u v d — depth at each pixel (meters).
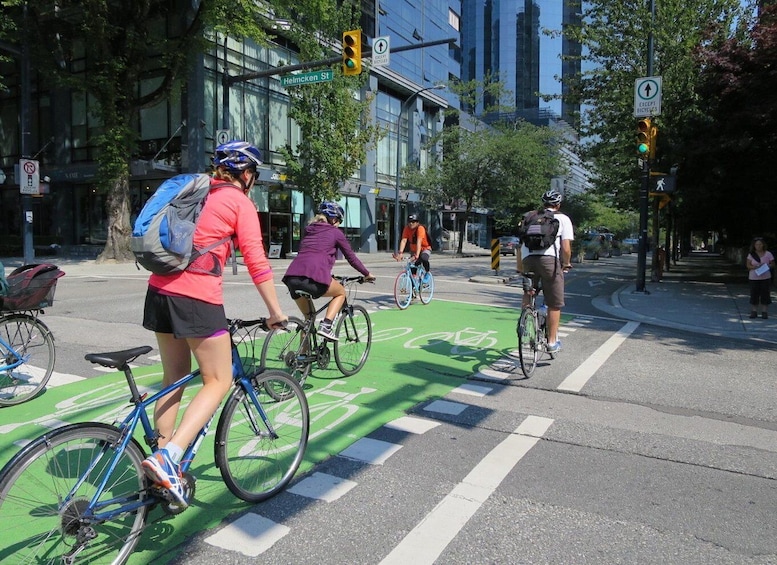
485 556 3.01
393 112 42.00
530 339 6.65
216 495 3.65
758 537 3.26
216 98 26.48
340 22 26.34
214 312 3.14
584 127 22.25
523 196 40.88
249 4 20.48
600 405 5.65
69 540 2.71
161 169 24.28
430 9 47.31
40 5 19.81
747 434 4.92
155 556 2.96
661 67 18.73
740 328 10.33
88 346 7.64
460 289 15.48
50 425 4.78
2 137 31.67
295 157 27.81
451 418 5.15
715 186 18.03
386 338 8.56
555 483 3.89
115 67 20.92
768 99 15.16
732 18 17.86
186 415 3.09
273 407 3.76
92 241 29.23
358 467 4.08
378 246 40.66
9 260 24.59
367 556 3.00
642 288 15.85
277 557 2.97
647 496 3.73
